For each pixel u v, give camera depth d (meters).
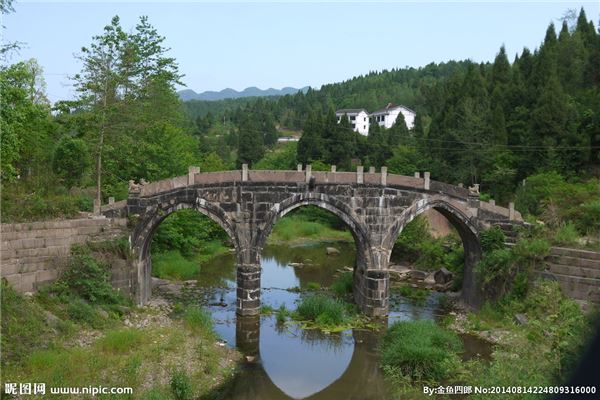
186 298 32.88
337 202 30.28
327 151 78.56
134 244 28.50
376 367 23.19
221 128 139.38
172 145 42.56
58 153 31.48
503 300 27.89
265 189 29.56
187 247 45.00
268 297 34.56
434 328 24.67
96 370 17.84
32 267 22.61
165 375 19.28
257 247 29.64
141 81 37.81
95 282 24.84
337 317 28.86
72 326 21.06
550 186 41.09
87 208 29.98
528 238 28.97
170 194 28.92
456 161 55.94
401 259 45.28
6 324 18.72
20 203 25.16
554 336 14.70
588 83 55.78
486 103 57.22
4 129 22.81
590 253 25.50
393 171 63.12
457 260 37.97
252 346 25.27
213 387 20.12
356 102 149.50
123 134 35.44
